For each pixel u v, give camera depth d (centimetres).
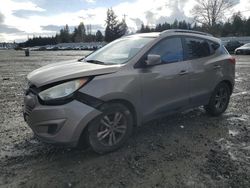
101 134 409
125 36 550
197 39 559
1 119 594
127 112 429
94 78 395
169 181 353
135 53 454
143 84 441
